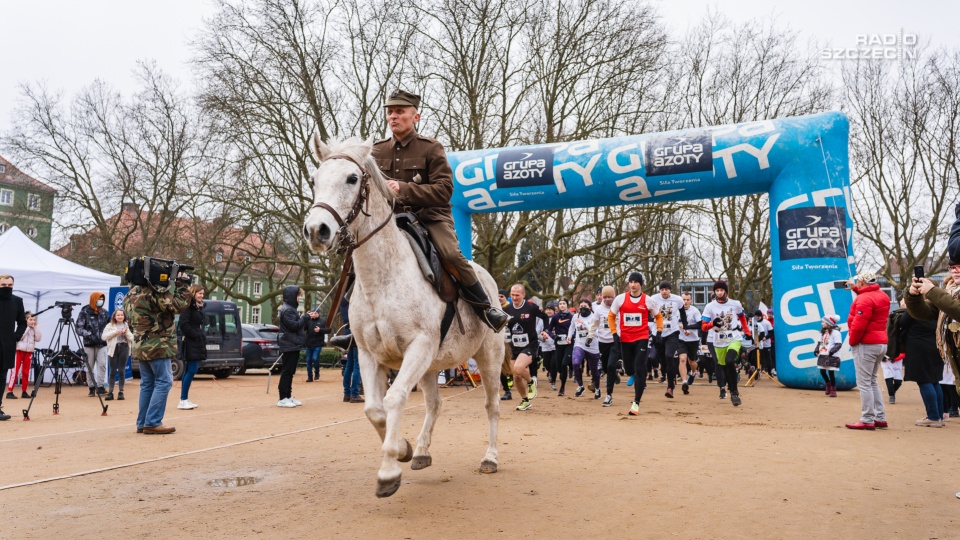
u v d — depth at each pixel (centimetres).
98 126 3017
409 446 487
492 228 2475
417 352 437
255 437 759
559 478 533
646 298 1023
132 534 381
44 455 645
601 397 1305
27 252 1614
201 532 385
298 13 2405
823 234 1359
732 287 3111
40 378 1006
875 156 3044
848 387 1371
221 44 2373
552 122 2462
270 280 3372
